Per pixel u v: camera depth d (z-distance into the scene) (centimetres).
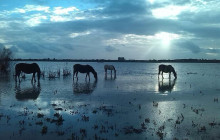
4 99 1769
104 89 2353
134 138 941
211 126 1095
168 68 3516
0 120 1197
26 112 1366
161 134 965
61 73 4884
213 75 4662
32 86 2586
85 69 3269
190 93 2105
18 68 2886
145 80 3394
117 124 1128
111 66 4016
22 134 989
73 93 2077
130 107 1495
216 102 1672
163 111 1387
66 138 944
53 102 1661
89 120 1202
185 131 1023
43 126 1088
